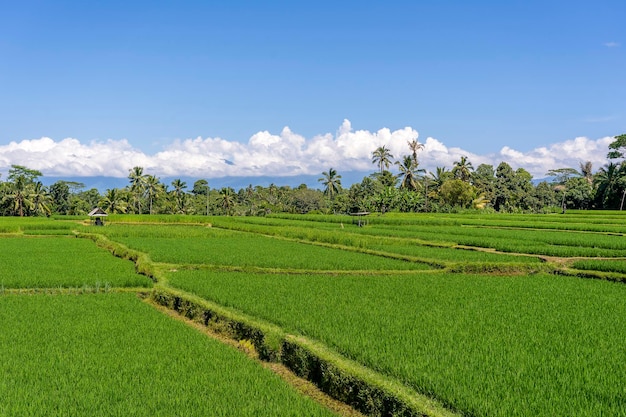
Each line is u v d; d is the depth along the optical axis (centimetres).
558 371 1051
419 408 892
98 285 2089
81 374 1071
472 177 10138
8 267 2575
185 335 1381
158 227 5659
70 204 9975
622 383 987
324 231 4419
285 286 2039
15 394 956
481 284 2167
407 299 1800
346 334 1292
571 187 10194
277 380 1059
